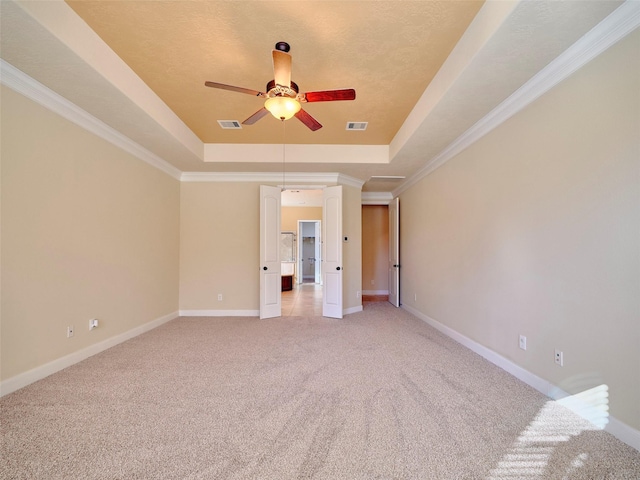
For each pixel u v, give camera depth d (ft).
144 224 13.74
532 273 8.16
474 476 4.93
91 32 7.36
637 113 5.52
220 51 8.16
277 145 15.16
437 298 14.39
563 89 7.13
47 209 8.80
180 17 6.92
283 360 10.19
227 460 5.32
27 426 6.30
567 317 7.04
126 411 6.91
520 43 6.41
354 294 18.61
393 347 11.59
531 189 8.19
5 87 7.61
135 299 13.08
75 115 9.64
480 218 10.69
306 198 29.35
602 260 6.18
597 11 5.53
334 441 5.85
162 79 9.54
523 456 5.40
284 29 7.27
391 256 21.89
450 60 8.13
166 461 5.28
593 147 6.37
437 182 14.48
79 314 10.00
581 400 6.66
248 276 17.47
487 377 8.77
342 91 7.49
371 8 6.58
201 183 17.46
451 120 10.19
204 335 13.25
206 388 8.09
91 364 9.73
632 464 5.18
